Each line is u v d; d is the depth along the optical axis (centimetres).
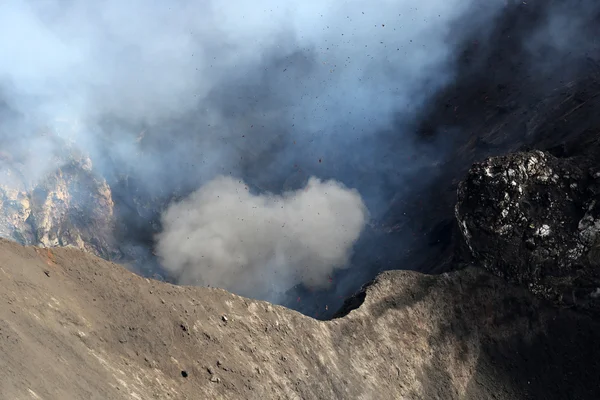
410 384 4769
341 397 4334
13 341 2788
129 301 3728
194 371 3691
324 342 4538
